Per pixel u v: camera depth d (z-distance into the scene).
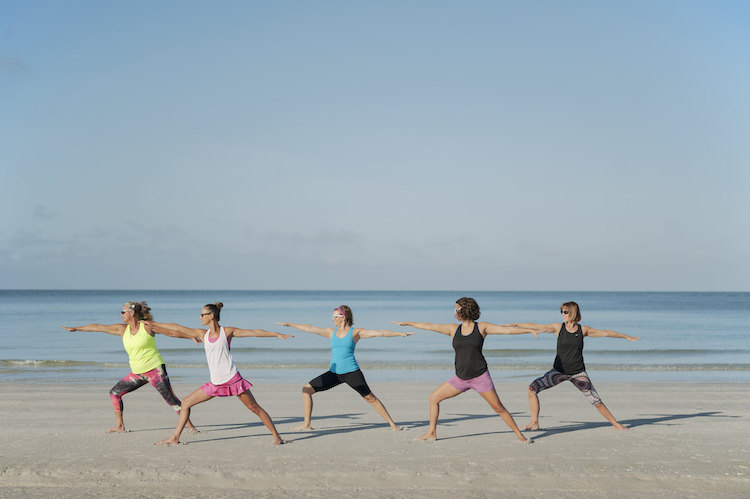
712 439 7.85
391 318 54.97
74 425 8.98
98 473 6.17
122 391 8.12
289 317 55.09
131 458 6.72
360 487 5.92
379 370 17.94
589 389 8.45
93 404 11.03
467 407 10.87
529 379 15.94
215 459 6.67
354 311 76.81
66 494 5.65
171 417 9.65
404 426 8.87
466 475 6.10
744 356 23.31
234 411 10.29
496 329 7.52
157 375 7.77
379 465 6.42
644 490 5.86
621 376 16.72
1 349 24.61
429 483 6.00
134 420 9.35
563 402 11.55
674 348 26.64
